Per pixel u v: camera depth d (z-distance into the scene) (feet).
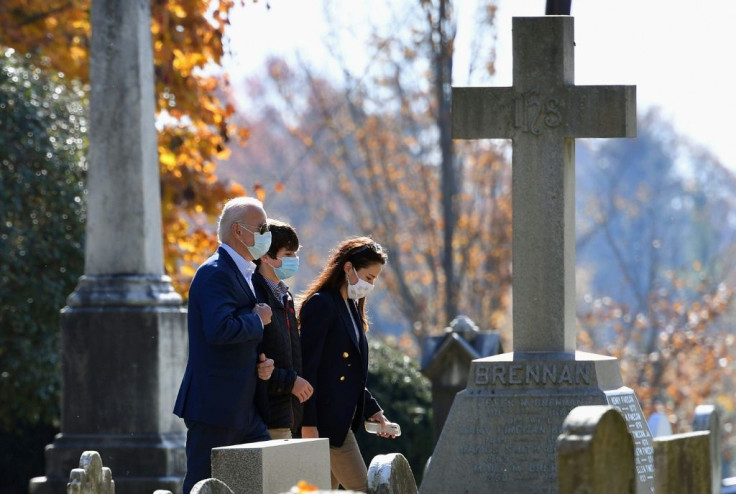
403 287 199.52
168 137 108.78
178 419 77.87
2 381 97.96
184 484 49.29
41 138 100.42
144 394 76.48
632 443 34.99
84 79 106.11
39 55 104.88
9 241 97.30
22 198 99.35
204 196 110.42
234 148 404.98
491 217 191.52
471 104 60.85
